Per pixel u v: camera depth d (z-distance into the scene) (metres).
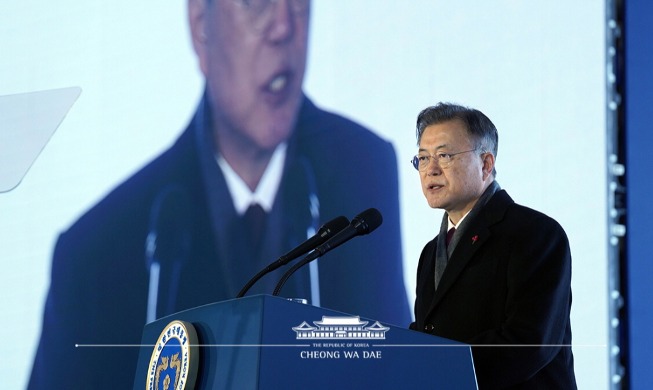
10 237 7.63
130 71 7.87
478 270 4.30
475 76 7.75
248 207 7.75
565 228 7.57
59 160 7.74
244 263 7.71
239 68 7.85
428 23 7.83
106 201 7.75
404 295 7.59
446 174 4.51
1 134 7.02
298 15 7.86
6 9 7.80
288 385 2.90
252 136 7.80
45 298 7.60
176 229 7.75
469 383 3.21
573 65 7.73
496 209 4.45
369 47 7.85
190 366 3.11
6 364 7.50
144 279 7.71
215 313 3.18
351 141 7.77
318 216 7.71
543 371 4.17
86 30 7.88
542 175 7.62
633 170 7.60
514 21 7.79
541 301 4.10
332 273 7.64
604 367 7.37
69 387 7.54
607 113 7.68
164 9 7.93
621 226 7.59
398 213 7.68
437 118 4.62
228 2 7.89
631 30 7.71
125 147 7.81
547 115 7.68
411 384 3.13
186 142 7.83
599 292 7.47
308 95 7.84
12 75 7.74
